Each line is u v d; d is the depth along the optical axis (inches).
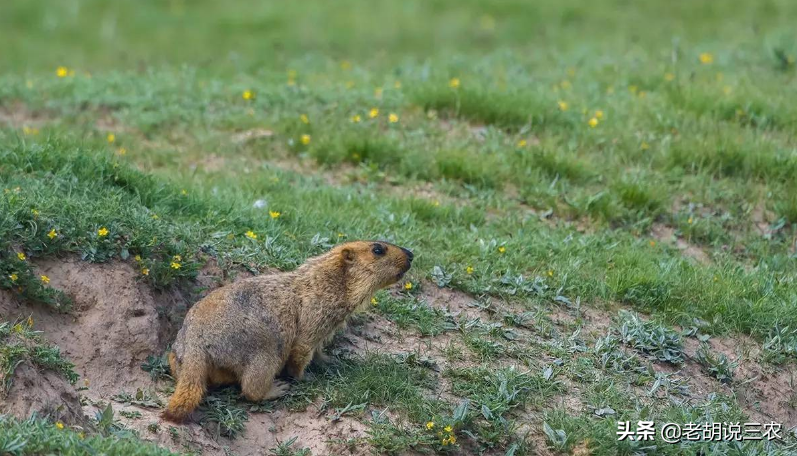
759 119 671.1
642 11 1133.7
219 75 805.2
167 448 326.3
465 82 722.2
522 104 675.4
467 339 415.2
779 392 426.9
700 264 509.4
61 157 481.1
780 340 449.7
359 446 347.9
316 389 372.2
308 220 494.9
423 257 472.1
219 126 657.6
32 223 390.9
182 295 405.7
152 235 410.0
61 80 742.5
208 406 361.7
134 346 376.8
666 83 746.2
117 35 1098.1
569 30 1075.3
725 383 423.5
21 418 317.4
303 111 679.1
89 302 381.7
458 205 556.4
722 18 1079.0
